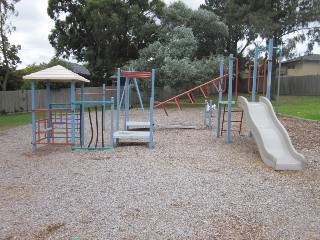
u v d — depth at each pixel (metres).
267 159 6.66
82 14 25.08
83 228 3.89
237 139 9.41
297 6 24.00
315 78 27.17
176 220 4.07
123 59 26.86
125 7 24.17
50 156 7.86
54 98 24.98
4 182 5.82
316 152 7.64
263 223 3.98
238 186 5.34
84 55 26.45
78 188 5.34
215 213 4.27
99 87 26.09
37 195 5.07
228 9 25.06
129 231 3.79
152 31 24.38
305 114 13.71
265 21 22.91
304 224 3.95
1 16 23.25
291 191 5.10
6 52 24.20
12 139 10.75
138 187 5.32
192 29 23.88
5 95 23.22
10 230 3.88
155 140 9.56
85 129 12.35
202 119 14.50
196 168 6.42
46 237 3.69
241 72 27.22
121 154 7.73
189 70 20.17
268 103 8.27
